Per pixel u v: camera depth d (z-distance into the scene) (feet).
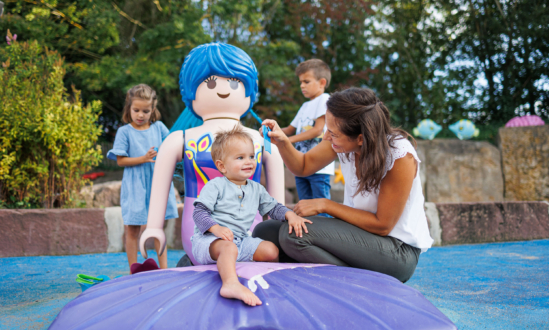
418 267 12.05
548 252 14.47
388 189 7.43
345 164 8.38
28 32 37.35
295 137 13.07
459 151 31.73
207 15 40.24
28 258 13.65
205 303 5.60
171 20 39.73
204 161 8.99
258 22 43.16
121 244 15.29
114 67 38.58
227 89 9.59
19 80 17.53
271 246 7.63
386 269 7.69
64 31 38.06
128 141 11.81
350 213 7.79
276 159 9.96
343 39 48.70
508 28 46.11
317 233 7.50
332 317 5.39
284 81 43.55
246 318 5.34
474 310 7.91
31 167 16.80
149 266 7.77
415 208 7.91
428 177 31.60
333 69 48.21
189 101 10.01
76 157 17.67
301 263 7.27
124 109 12.28
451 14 49.90
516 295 8.97
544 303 8.38
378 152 7.18
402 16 51.19
